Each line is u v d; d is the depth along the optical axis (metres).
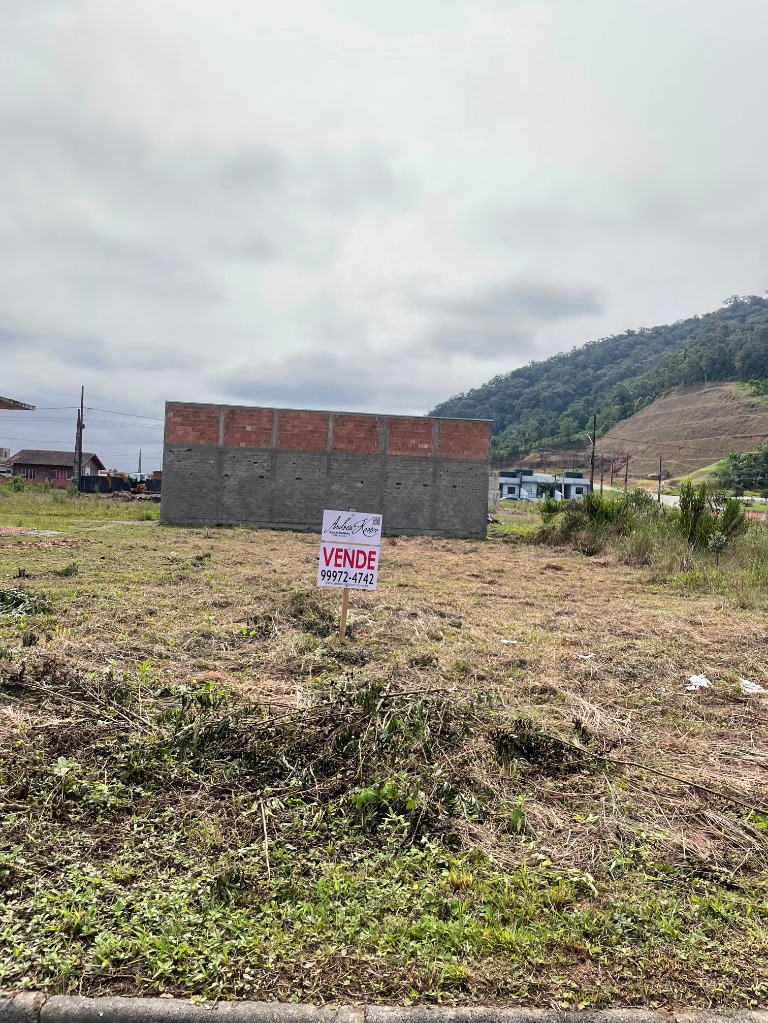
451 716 4.88
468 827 3.77
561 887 3.24
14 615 7.91
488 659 7.25
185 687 5.21
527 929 2.93
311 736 4.45
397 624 8.65
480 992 2.60
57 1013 2.45
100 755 4.25
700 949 2.88
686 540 16.77
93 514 26.91
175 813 3.76
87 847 3.42
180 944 2.73
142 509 30.12
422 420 25.09
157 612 8.61
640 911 3.09
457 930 2.86
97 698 5.09
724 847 3.73
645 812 4.06
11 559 13.06
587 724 5.29
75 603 8.90
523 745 4.74
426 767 4.23
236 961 2.69
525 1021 2.47
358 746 4.32
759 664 7.43
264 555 15.60
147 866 3.27
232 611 8.83
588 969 2.74
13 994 2.50
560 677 6.71
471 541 23.27
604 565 16.73
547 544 21.62
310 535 21.94
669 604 11.34
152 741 4.42
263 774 4.17
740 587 12.54
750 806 4.16
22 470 65.94
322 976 2.64
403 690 5.59
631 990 2.64
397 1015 2.46
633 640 8.46
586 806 4.12
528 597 11.59
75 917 2.84
